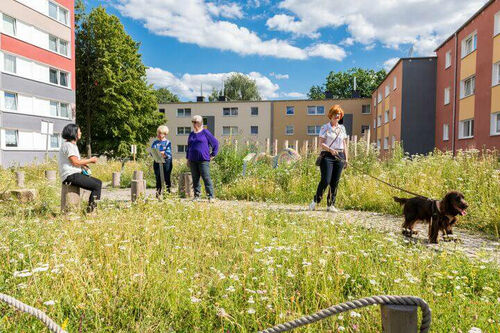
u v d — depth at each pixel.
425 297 2.70
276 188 9.58
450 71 25.28
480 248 4.23
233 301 2.69
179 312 2.59
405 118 28.73
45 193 8.17
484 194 6.81
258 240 4.36
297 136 48.22
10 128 24.05
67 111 29.98
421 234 5.46
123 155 36.53
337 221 5.84
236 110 49.91
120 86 36.00
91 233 4.38
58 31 28.39
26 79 25.34
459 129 23.53
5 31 23.66
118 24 37.44
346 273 3.16
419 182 8.17
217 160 11.64
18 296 2.65
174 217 5.86
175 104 51.28
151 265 3.27
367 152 13.27
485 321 2.35
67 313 2.54
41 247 3.88
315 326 2.34
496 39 18.89
